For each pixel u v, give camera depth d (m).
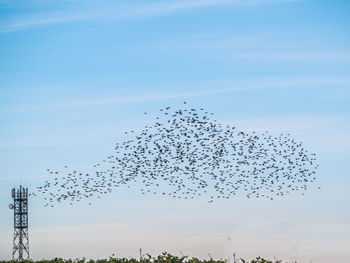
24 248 83.81
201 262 24.78
